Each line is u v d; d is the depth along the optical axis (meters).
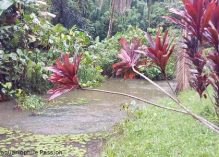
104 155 3.85
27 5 8.06
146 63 2.01
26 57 7.52
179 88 7.53
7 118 5.73
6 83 6.78
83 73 9.55
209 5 1.48
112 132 4.89
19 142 4.45
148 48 1.72
